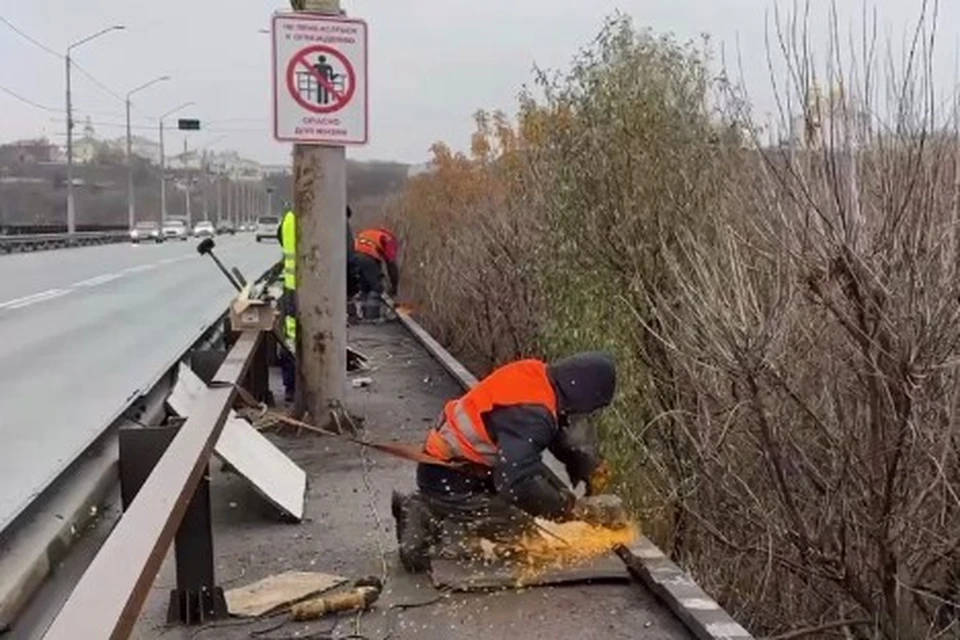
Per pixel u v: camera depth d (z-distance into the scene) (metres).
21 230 62.38
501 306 11.15
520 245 9.98
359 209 38.25
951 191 4.07
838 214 4.11
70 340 14.88
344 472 7.09
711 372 5.05
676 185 6.07
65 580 5.29
